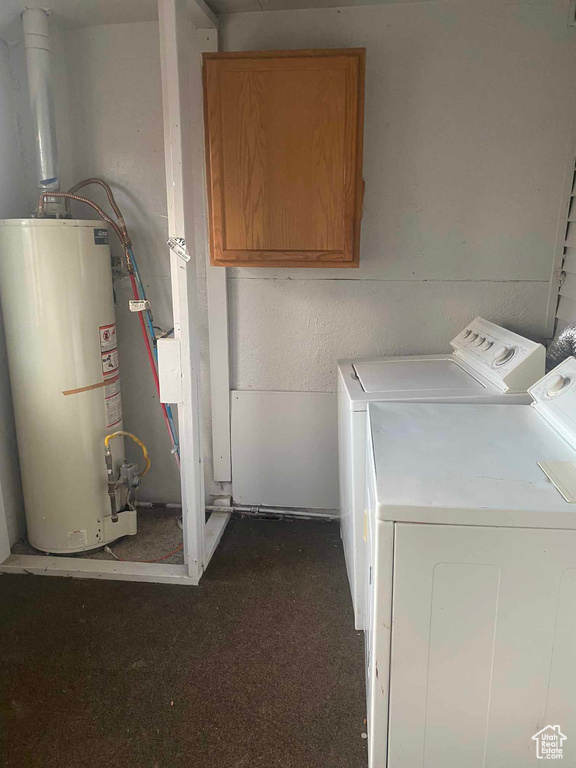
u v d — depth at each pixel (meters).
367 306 2.51
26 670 1.83
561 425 1.42
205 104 2.11
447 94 2.27
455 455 1.30
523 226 2.35
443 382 1.99
